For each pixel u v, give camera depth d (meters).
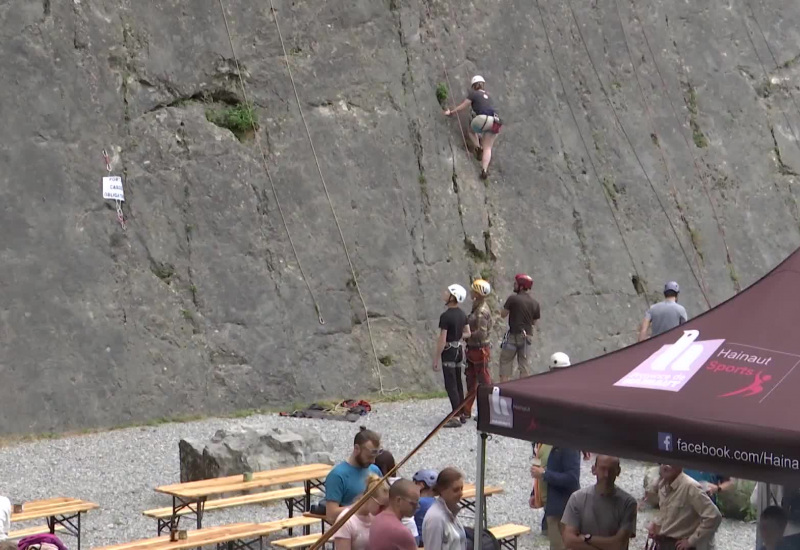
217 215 23.94
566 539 10.86
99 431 21.75
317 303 24.83
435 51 27.98
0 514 10.70
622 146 31.03
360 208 25.83
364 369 25.20
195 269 23.50
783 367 7.84
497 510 16.11
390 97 26.86
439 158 27.41
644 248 30.59
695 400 7.72
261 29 25.27
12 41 21.91
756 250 33.09
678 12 33.38
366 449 11.16
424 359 26.14
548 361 27.81
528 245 28.38
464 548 9.95
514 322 23.56
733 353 8.12
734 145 33.50
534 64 29.69
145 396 22.52
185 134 23.86
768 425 7.15
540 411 8.22
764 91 34.75
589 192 29.92
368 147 26.20
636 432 7.70
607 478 10.74
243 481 14.62
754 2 35.28
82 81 22.66
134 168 23.14
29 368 21.28
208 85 24.44
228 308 23.75
